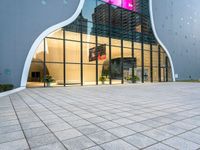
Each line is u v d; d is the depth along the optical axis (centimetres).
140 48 2572
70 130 450
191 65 3478
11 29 1477
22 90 1445
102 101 919
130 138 397
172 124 508
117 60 2325
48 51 1766
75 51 1948
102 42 2180
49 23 1695
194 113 649
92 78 2094
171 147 351
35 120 545
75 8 1884
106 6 2220
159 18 2811
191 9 3559
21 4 1528
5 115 608
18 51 1515
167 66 2939
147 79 2636
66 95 1154
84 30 2016
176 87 1809
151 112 664
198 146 356
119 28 2345
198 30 3731
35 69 1689
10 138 394
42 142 372
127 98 1029
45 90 1464
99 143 368
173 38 3066
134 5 2517
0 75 1423
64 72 1866
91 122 525
